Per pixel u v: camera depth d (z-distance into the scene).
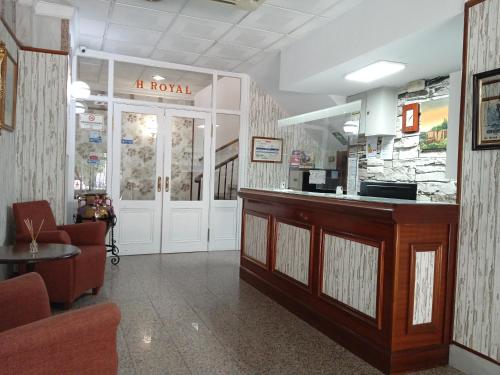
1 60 3.25
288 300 3.71
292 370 2.59
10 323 1.91
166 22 4.48
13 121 3.84
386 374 2.57
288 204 3.79
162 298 3.92
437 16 2.96
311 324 3.36
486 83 2.53
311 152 5.03
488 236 2.53
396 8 3.34
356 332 2.86
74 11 4.17
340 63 4.06
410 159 4.85
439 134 4.47
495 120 2.48
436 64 4.00
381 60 3.90
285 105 6.61
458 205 2.72
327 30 4.31
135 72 6.03
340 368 2.64
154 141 5.98
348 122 4.39
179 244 6.17
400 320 2.58
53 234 3.54
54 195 4.21
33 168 4.14
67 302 3.51
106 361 1.57
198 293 4.13
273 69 5.86
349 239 2.96
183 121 6.16
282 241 3.91
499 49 2.48
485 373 2.50
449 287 2.72
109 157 5.67
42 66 4.12
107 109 5.67
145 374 2.46
